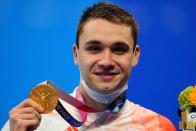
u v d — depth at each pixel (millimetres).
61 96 3578
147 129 3791
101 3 3674
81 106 3623
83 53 3457
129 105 3910
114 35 3391
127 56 3445
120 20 3439
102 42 3373
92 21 3457
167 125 3879
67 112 3568
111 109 3662
